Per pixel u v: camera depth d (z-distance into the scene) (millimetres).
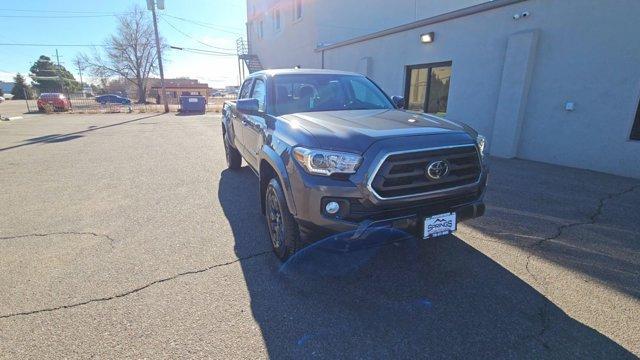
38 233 3977
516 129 7676
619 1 5957
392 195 2562
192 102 26141
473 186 2875
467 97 8812
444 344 2242
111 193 5473
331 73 4652
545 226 4023
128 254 3449
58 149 9688
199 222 4250
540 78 7258
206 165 7473
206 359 2121
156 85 63812
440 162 2650
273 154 3137
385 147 2514
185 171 6926
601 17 6215
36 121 19047
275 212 3326
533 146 7578
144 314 2537
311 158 2598
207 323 2439
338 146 2600
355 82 4609
